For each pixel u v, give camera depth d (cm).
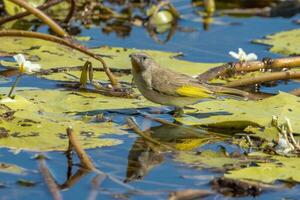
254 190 952
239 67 1465
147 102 1284
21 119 1135
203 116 1204
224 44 1723
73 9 1764
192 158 1054
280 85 1444
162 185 964
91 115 1191
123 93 1307
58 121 1147
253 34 1812
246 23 1917
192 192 926
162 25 1877
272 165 1017
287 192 951
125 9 1966
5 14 1816
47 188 938
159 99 1239
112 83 1342
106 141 1073
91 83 1354
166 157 1055
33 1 1797
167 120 1205
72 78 1372
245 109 1220
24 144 1049
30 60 1446
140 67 1230
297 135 1142
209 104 1251
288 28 1875
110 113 1213
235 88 1409
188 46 1698
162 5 1897
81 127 1133
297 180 973
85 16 1862
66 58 1480
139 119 1203
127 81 1379
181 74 1253
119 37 1739
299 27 1884
